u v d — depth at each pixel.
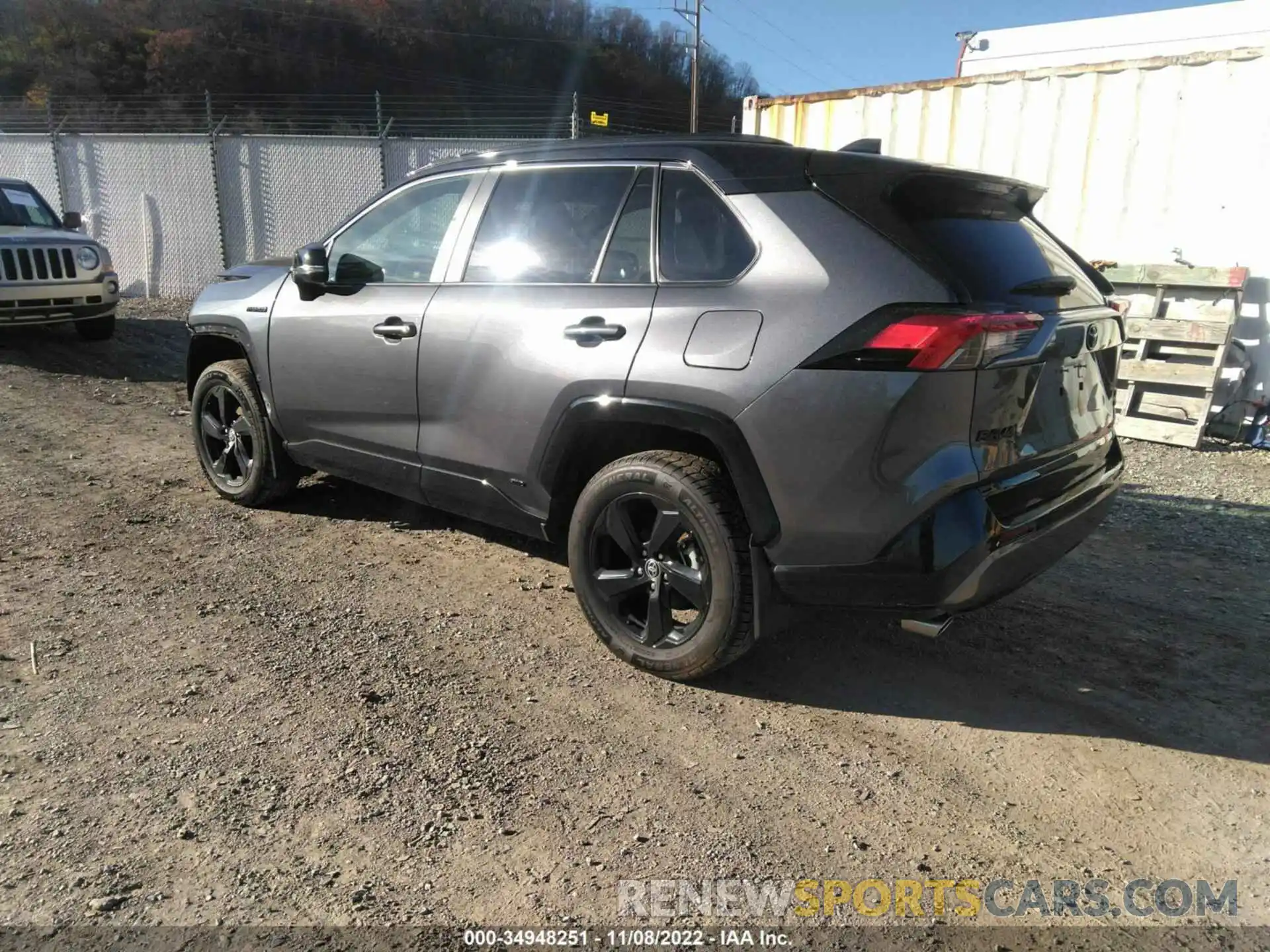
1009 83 7.90
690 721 2.99
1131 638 3.72
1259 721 3.10
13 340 10.30
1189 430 7.03
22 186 10.41
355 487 5.45
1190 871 2.36
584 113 15.19
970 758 2.84
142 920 2.04
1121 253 7.53
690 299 2.99
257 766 2.63
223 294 4.86
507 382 3.44
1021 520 2.76
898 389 2.56
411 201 4.09
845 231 2.77
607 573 3.30
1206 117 6.95
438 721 2.92
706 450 3.08
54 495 5.12
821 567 2.78
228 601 3.78
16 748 2.67
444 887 2.19
